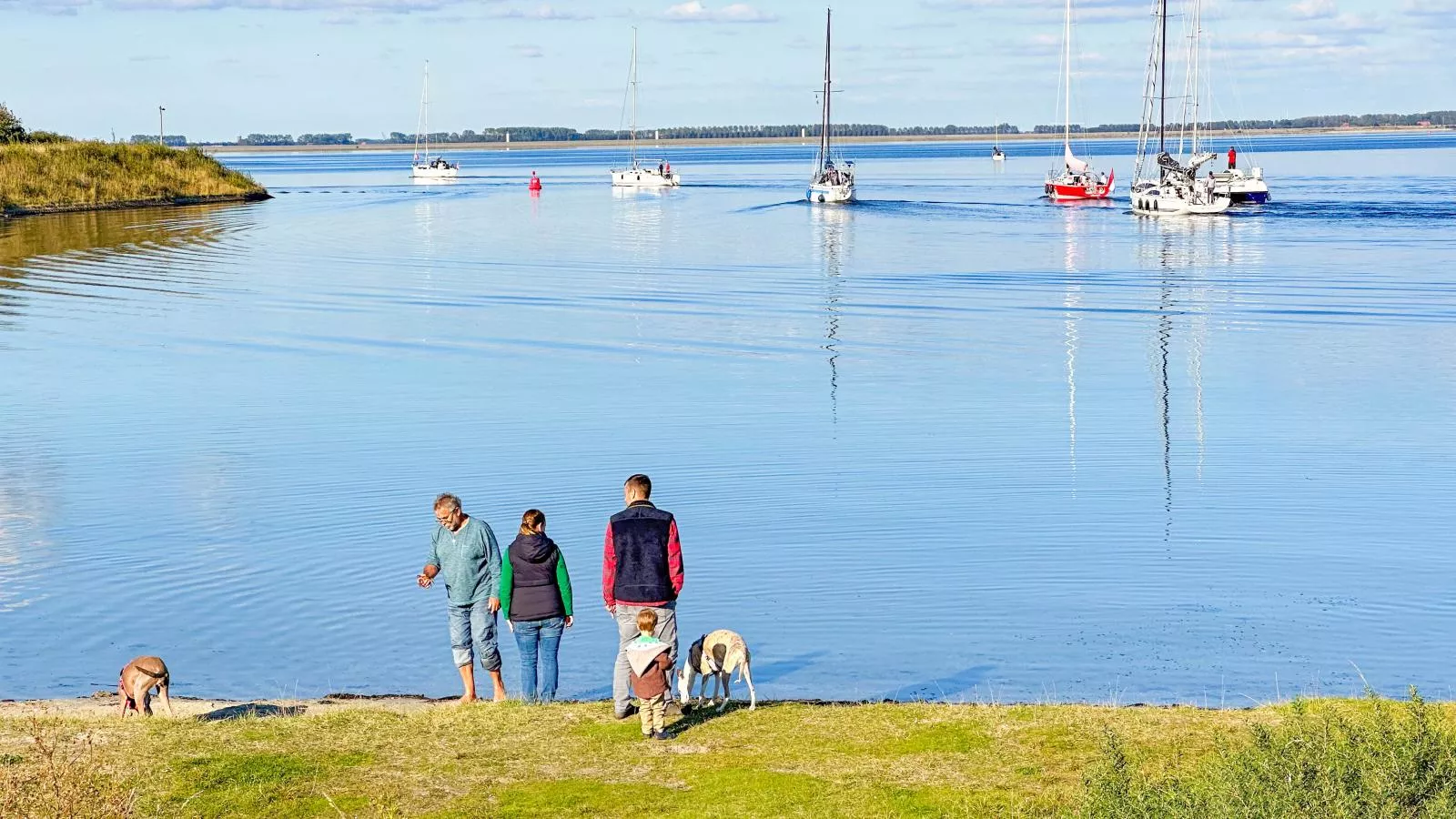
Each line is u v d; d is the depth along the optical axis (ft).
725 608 59.21
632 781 32.07
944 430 92.48
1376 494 76.28
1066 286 172.24
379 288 169.68
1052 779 31.42
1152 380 110.32
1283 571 63.62
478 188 450.71
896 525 70.79
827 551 66.69
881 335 133.90
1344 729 29.81
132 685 39.58
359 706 44.45
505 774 32.71
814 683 50.67
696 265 198.59
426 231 259.19
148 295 159.94
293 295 161.89
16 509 72.43
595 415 96.89
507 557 40.57
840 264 198.90
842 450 87.04
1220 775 27.78
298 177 599.98
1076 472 81.46
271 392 104.32
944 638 55.36
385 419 95.35
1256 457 85.35
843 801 30.27
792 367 116.78
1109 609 58.80
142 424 92.99
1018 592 60.85
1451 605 58.75
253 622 56.03
